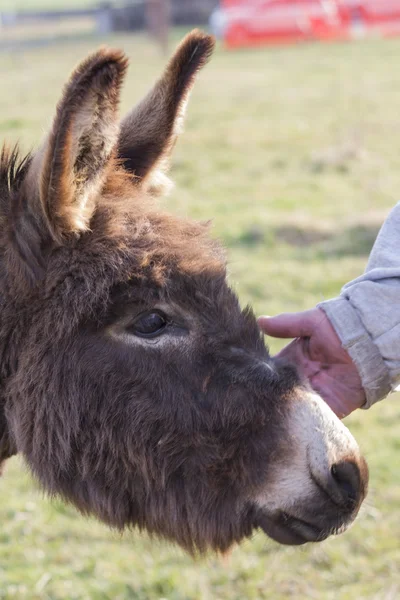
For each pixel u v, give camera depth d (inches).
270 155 820.6
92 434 159.2
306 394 157.9
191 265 155.8
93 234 157.1
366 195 672.4
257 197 667.4
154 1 1766.7
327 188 697.0
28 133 872.3
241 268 492.4
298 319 185.6
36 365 159.3
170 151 185.5
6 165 165.3
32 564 272.5
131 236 157.2
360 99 1114.7
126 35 1941.4
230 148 853.2
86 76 136.4
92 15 2242.9
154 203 170.4
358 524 283.7
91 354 156.6
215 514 159.9
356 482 158.6
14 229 157.5
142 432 156.4
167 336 155.9
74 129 140.2
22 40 1946.4
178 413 155.3
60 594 257.0
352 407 185.6
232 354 156.3
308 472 154.3
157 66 1423.5
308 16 1763.0
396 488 303.0
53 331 157.5
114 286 154.0
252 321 161.8
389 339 179.2
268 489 155.9
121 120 186.2
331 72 1379.2
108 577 265.1
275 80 1325.0
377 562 269.4
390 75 1316.4
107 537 286.4
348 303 182.7
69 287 155.8
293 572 266.1
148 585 260.7
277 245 543.5
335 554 271.4
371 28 1809.8
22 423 164.4
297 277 482.3
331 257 520.1
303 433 154.8
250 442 155.3
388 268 183.0
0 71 1477.6
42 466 165.8
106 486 163.6
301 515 155.9
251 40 1755.7
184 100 181.9
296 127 948.6
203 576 264.4
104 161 149.6
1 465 184.9
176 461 158.1
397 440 335.0
